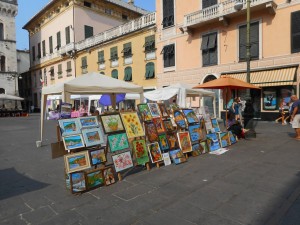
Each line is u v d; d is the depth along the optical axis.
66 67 30.72
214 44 16.33
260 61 14.50
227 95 10.47
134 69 22.05
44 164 6.33
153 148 5.84
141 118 5.98
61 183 4.88
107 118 5.27
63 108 8.39
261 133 10.02
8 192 4.46
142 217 3.43
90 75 8.27
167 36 19.12
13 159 6.97
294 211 3.46
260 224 3.16
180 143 6.38
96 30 30.58
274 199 3.86
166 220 3.33
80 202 3.97
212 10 15.80
